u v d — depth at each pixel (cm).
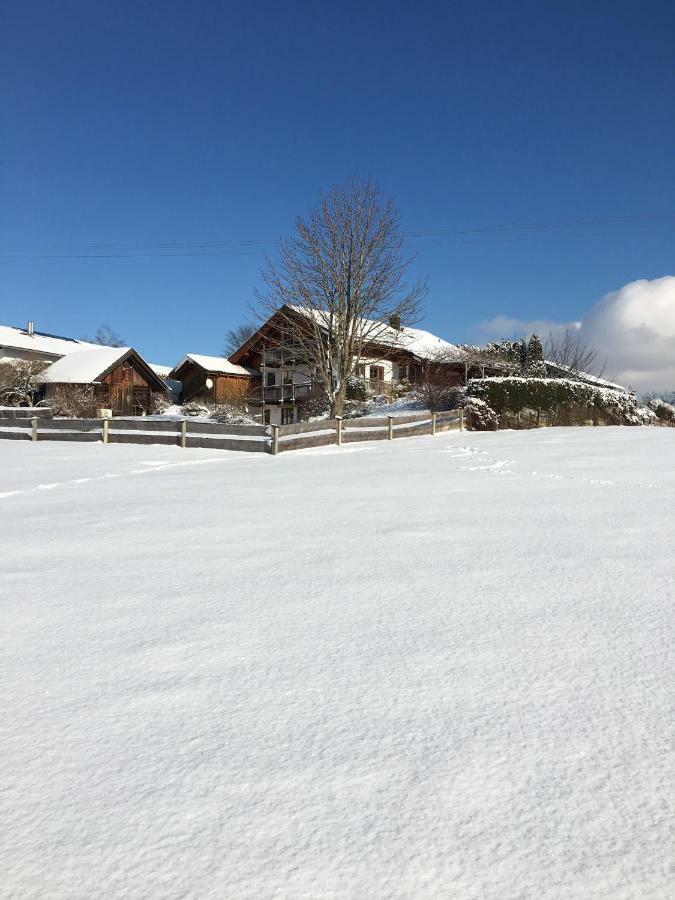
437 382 2938
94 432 1814
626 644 255
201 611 313
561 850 140
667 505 588
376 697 214
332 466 1101
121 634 284
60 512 666
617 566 372
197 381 4153
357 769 171
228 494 768
